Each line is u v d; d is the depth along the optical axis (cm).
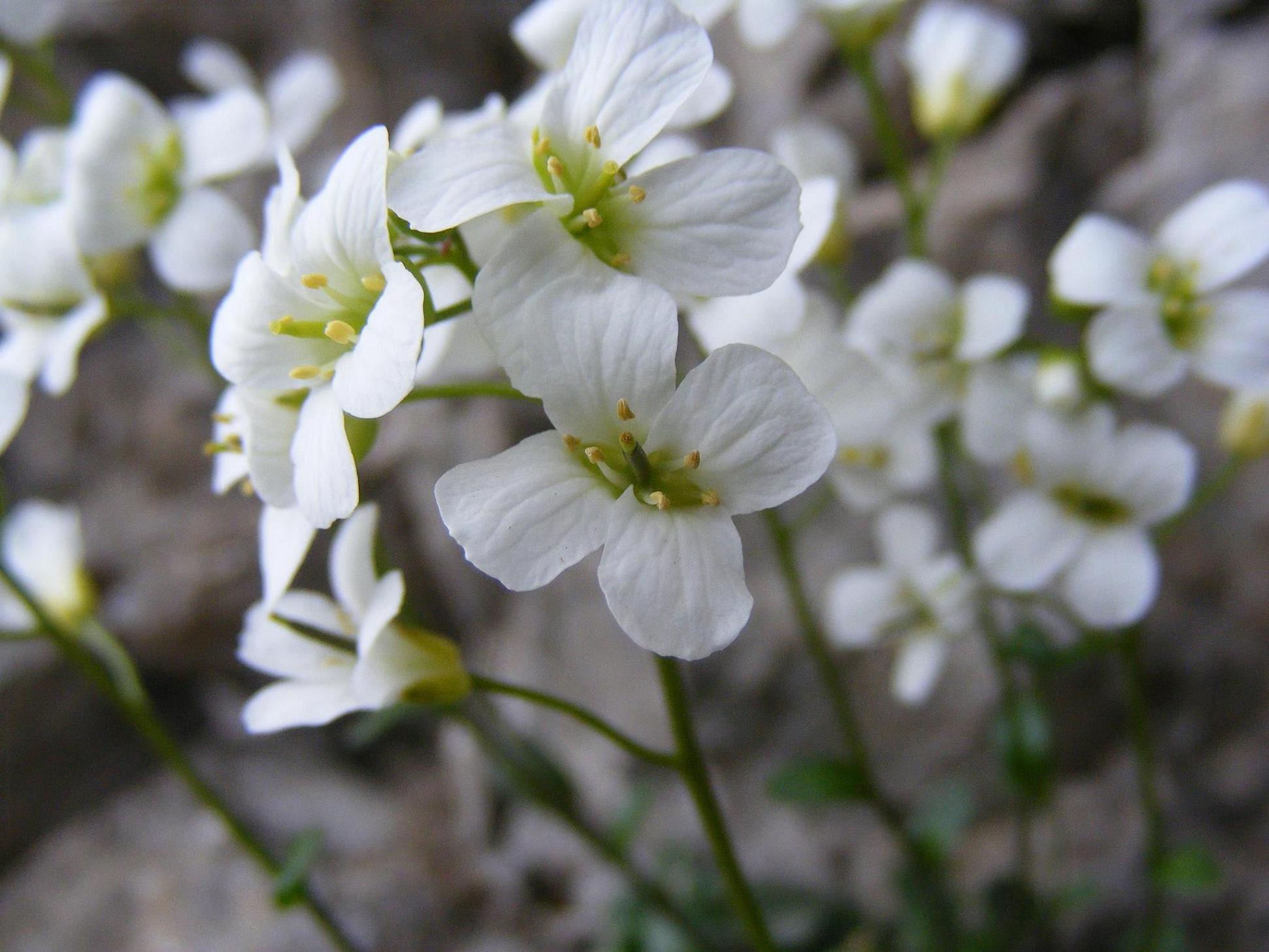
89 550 14
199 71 10
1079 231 8
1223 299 8
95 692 14
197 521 14
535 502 5
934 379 9
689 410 5
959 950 11
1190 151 12
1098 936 12
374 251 5
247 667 15
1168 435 8
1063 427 8
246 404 6
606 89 6
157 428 14
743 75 14
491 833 13
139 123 9
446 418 13
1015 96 13
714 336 6
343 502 5
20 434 14
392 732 15
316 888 13
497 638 14
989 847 12
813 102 13
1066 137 12
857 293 13
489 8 15
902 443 9
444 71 15
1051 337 12
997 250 12
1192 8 12
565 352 5
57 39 14
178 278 9
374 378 5
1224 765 12
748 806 12
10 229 8
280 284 5
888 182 13
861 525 12
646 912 11
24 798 14
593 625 13
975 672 12
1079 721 12
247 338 5
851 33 9
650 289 5
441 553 14
